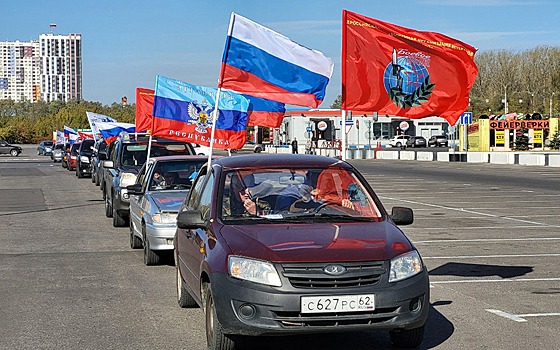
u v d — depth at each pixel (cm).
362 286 573
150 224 1070
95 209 2088
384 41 939
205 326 710
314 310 564
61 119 12325
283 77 1034
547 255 1170
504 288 916
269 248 592
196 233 710
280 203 691
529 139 5972
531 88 10150
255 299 568
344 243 603
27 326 743
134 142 1769
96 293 912
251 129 7300
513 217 1716
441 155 5022
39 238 1454
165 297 887
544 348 643
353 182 723
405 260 596
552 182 2844
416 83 949
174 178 1234
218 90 1056
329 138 6888
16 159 6938
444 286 933
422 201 2162
